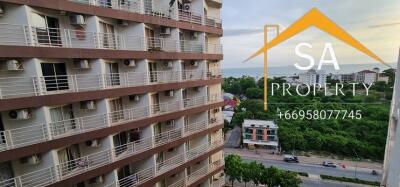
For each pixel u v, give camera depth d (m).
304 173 38.84
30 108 8.59
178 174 14.51
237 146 53.38
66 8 8.78
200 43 14.43
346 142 43.97
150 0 12.23
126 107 12.17
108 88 10.23
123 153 11.45
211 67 16.28
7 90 8.32
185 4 14.07
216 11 15.94
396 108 10.75
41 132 8.77
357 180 35.88
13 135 8.60
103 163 10.44
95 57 9.68
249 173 30.31
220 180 17.25
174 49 12.94
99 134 10.11
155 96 13.49
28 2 7.98
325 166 41.75
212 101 15.79
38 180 9.09
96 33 9.72
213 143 16.36
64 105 9.80
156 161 13.29
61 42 9.44
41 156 8.98
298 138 47.41
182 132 13.77
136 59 11.53
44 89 8.62
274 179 29.14
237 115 60.81
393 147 10.41
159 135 13.58
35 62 8.27
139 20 11.12
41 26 8.88
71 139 9.34
